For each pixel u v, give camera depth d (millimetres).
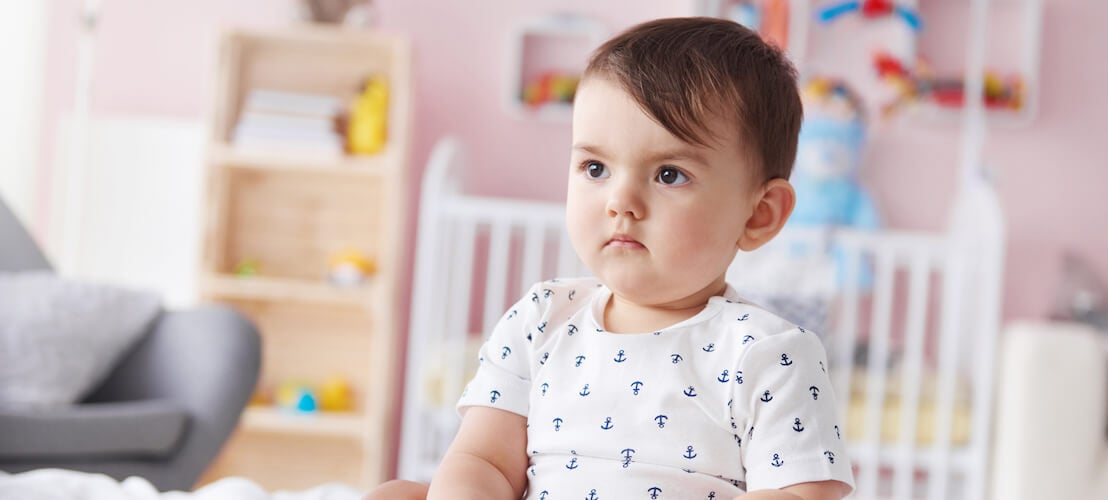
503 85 3521
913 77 3350
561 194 3510
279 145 3217
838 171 3229
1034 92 3391
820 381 849
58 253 3408
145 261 3381
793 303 2783
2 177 3391
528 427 901
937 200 3443
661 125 832
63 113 3510
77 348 2299
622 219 843
